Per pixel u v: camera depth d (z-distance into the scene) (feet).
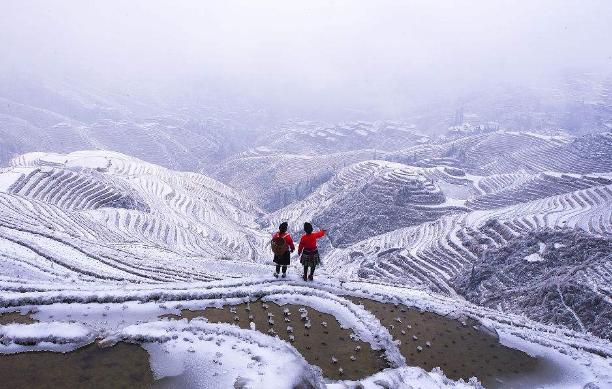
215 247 352.49
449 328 55.01
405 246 337.31
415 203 528.63
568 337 62.59
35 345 30.66
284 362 30.30
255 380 26.84
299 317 48.65
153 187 554.05
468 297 203.62
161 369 29.60
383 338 46.44
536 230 233.96
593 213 306.55
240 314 47.06
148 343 32.71
